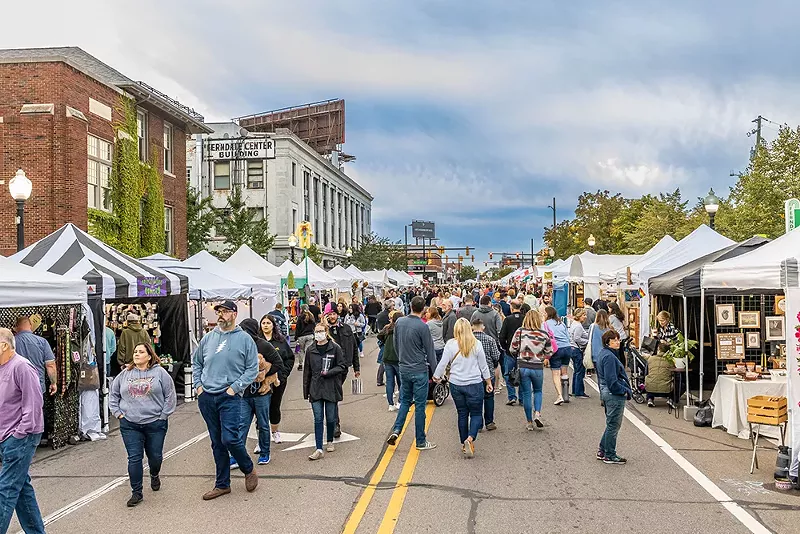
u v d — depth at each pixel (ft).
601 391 27.89
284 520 21.11
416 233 463.01
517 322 42.75
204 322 64.13
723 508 21.97
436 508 22.09
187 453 30.76
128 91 85.30
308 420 38.47
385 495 23.59
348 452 30.22
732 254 39.52
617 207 157.07
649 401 41.68
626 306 66.85
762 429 32.40
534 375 34.65
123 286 38.50
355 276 125.70
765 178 88.79
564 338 42.45
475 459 28.68
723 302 44.93
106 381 36.50
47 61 71.00
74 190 71.56
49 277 33.06
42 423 19.58
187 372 47.09
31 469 28.53
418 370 30.35
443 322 45.52
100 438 34.63
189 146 186.29
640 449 30.37
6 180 70.95
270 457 29.40
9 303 29.55
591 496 23.30
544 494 23.56
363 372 61.21
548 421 37.11
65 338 33.71
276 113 250.37
